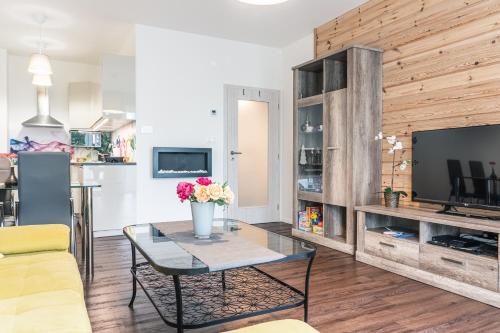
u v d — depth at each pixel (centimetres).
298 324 119
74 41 530
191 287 252
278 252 192
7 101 570
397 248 301
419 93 337
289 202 545
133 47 472
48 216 282
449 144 291
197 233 226
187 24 462
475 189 271
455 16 308
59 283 152
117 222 458
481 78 289
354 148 356
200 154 498
